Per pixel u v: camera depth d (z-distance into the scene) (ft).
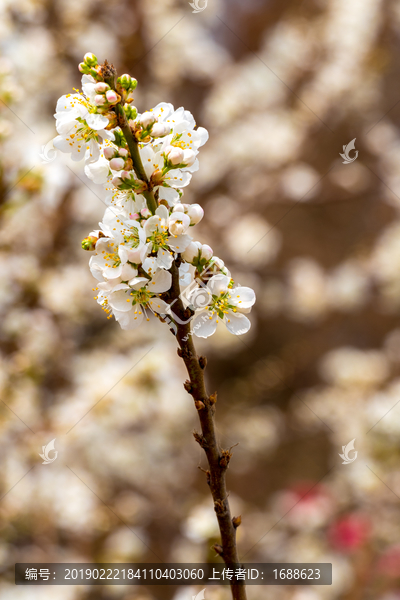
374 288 6.42
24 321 3.95
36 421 3.85
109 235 1.92
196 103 6.41
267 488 5.70
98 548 4.17
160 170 1.92
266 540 4.76
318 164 6.37
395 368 5.69
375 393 5.39
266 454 5.90
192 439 4.77
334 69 6.07
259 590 4.29
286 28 6.40
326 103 6.04
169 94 6.02
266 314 6.79
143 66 5.83
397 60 6.27
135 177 1.92
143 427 4.47
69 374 4.38
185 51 5.86
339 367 5.96
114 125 1.92
